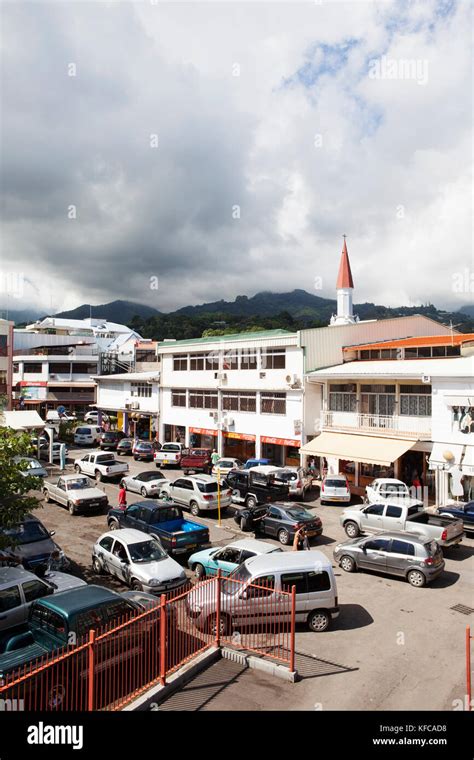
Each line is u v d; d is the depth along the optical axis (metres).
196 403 40.81
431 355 30.45
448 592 14.84
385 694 9.32
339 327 33.03
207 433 39.28
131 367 62.22
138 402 48.50
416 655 10.95
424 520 18.88
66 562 15.73
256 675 9.80
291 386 31.45
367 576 16.27
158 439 45.12
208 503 23.45
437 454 24.17
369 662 10.56
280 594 11.73
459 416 23.52
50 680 7.79
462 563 17.53
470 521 20.84
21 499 13.56
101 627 9.36
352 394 29.58
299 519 19.33
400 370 26.81
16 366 65.81
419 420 25.66
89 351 66.69
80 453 43.38
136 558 14.46
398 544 15.80
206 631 11.26
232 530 21.52
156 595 13.52
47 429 37.75
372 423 28.12
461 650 11.23
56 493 25.58
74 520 22.89
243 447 37.47
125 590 14.50
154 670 9.33
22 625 11.20
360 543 16.61
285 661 10.16
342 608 13.62
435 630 12.27
